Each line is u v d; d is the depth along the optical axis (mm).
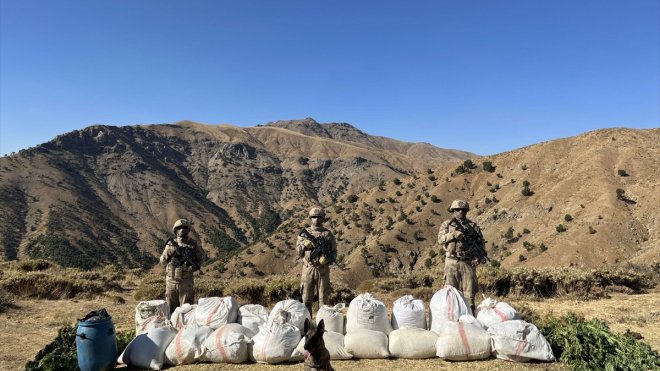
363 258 98500
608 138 106625
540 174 107438
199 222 198375
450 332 6879
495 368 6473
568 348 6555
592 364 6266
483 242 8438
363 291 17125
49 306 12758
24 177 181875
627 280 14852
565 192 92312
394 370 6473
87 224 160125
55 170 197750
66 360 6441
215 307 7684
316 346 4953
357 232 115625
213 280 19000
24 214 155500
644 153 95000
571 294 13055
